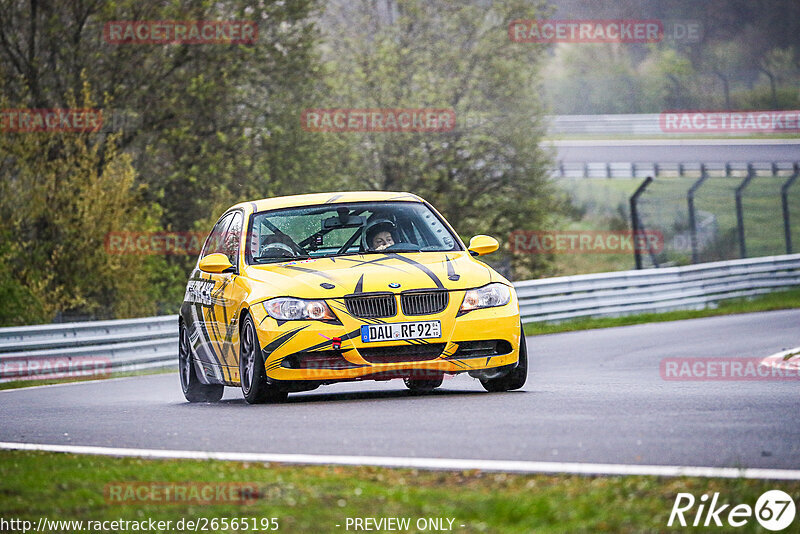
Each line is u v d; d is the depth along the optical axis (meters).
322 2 109.12
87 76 98.00
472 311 29.41
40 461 20.88
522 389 31.67
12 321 72.62
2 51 97.19
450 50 129.62
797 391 30.08
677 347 54.62
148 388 45.91
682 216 191.62
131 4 95.94
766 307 87.19
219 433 23.72
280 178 106.44
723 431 21.42
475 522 14.23
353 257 31.42
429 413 25.42
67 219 81.69
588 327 77.69
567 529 13.59
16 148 81.69
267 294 29.66
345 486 16.67
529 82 130.38
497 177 132.38
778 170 188.75
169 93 102.25
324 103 112.81
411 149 125.12
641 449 19.36
